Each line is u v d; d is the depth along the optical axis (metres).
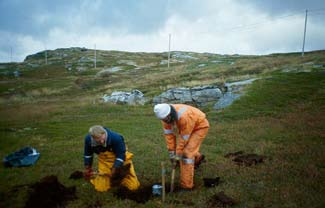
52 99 36.97
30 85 51.34
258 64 42.16
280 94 21.44
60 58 106.69
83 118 21.16
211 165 8.41
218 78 35.31
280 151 9.39
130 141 12.41
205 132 6.89
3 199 6.54
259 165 8.14
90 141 6.36
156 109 6.39
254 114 17.41
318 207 5.44
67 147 11.83
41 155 10.58
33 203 6.14
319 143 10.06
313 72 27.39
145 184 7.21
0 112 24.66
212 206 5.85
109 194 6.57
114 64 86.44
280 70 33.09
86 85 50.47
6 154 11.35
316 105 18.09
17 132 16.12
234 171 7.75
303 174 7.10
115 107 25.80
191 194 6.46
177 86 31.94
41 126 17.91
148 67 70.88
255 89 23.38
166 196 6.40
